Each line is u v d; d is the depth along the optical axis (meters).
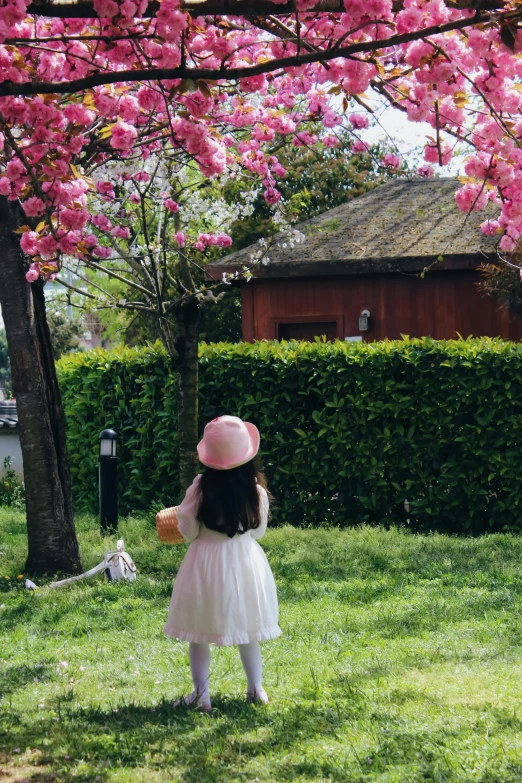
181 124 5.18
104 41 4.60
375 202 17.94
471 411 10.88
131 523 11.28
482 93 4.71
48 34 5.71
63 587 7.93
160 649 5.85
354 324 15.73
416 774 3.66
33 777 3.75
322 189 21.27
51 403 8.72
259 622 4.50
